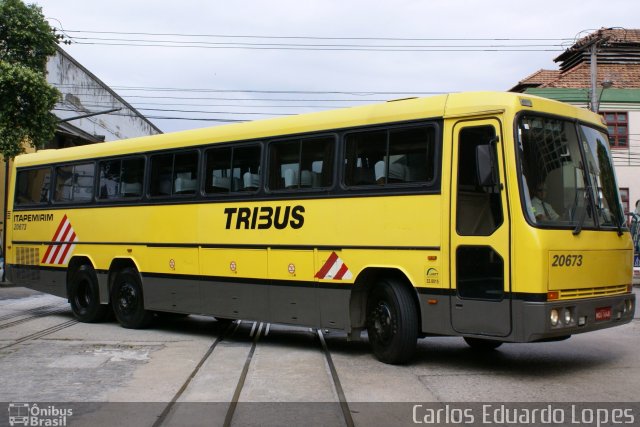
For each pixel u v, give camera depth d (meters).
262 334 10.43
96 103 33.62
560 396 6.11
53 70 27.20
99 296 11.45
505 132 6.78
